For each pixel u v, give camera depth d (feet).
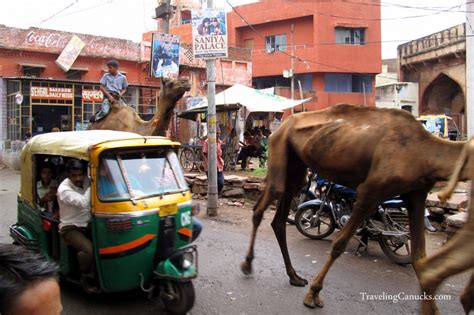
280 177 18.20
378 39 115.44
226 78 82.33
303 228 25.82
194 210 16.78
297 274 19.49
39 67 62.49
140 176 15.67
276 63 117.70
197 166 51.62
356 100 115.44
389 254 21.47
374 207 15.25
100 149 14.96
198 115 60.03
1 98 61.00
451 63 118.62
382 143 14.97
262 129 62.28
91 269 15.52
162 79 27.20
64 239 15.83
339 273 19.90
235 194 36.73
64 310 15.89
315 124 17.21
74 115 60.70
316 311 15.94
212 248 23.72
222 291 17.81
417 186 14.69
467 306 13.15
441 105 132.36
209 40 30.58
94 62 67.41
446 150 14.12
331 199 24.71
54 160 18.90
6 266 3.94
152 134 27.27
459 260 9.78
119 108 29.94
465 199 27.58
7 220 30.37
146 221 14.67
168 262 14.83
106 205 14.65
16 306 3.84
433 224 27.37
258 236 26.21
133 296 17.21
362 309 16.08
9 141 61.21
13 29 60.39
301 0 113.19
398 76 139.74
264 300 16.93
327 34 112.27
